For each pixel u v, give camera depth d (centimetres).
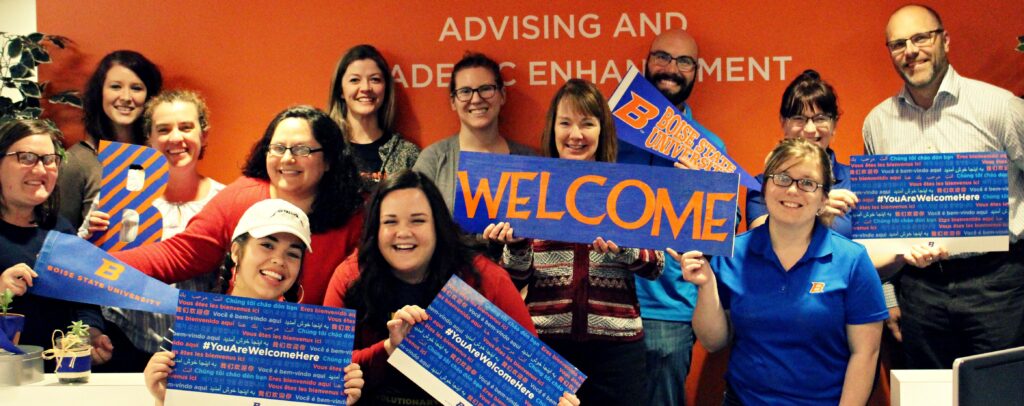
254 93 453
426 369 289
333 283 320
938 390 301
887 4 438
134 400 299
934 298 416
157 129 411
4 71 452
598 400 355
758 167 446
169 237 403
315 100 452
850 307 324
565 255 357
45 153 361
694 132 417
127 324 403
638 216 340
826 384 325
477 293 292
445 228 314
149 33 452
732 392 341
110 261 342
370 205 314
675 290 419
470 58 436
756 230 342
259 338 282
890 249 373
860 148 442
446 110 449
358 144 437
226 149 454
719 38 444
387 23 450
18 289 334
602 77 448
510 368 289
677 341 419
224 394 281
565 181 344
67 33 452
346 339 283
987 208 366
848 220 400
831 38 441
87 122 438
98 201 404
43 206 372
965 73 437
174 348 283
